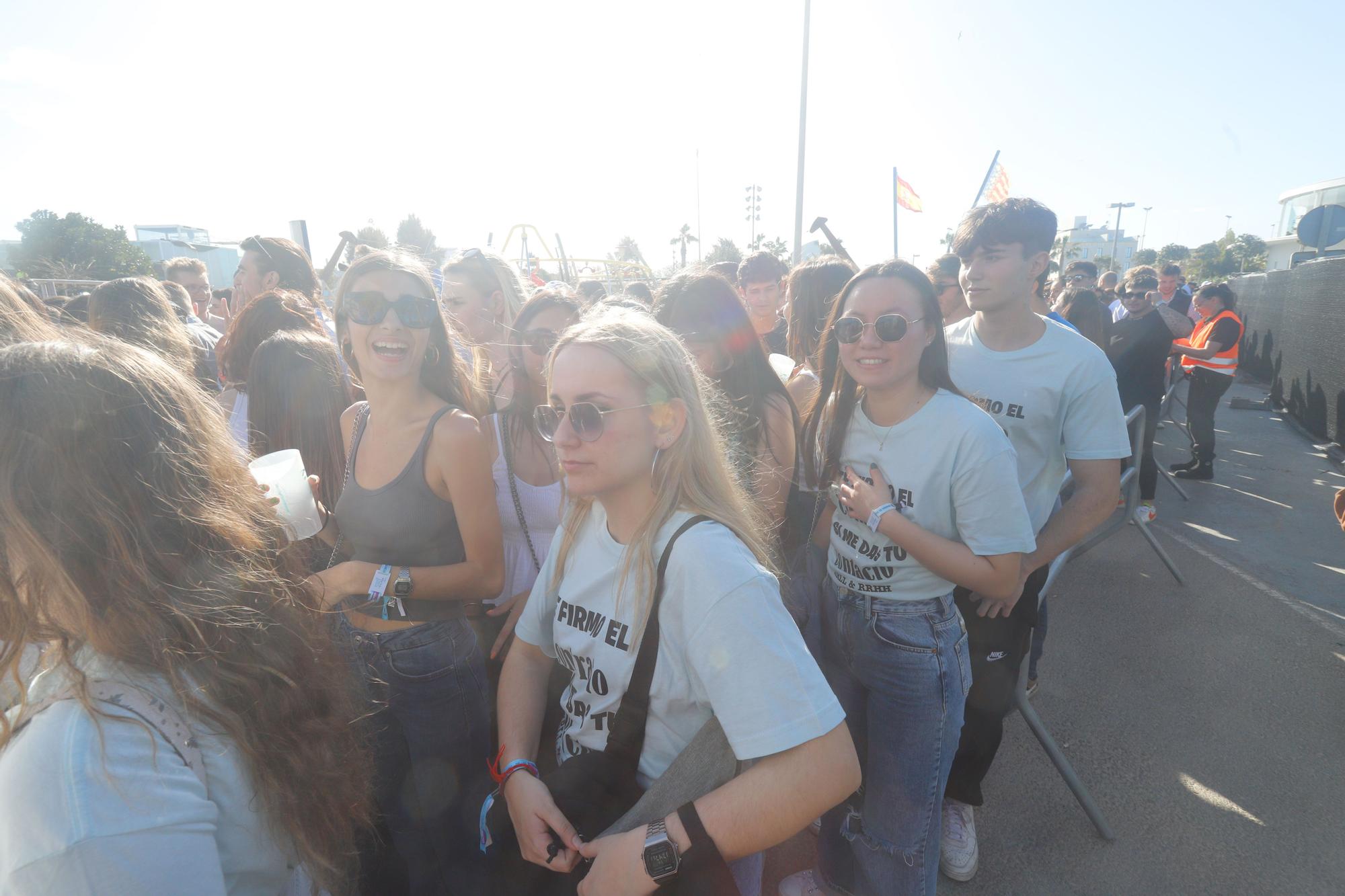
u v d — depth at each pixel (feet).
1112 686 10.78
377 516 5.94
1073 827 7.96
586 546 4.16
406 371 5.84
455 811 6.27
